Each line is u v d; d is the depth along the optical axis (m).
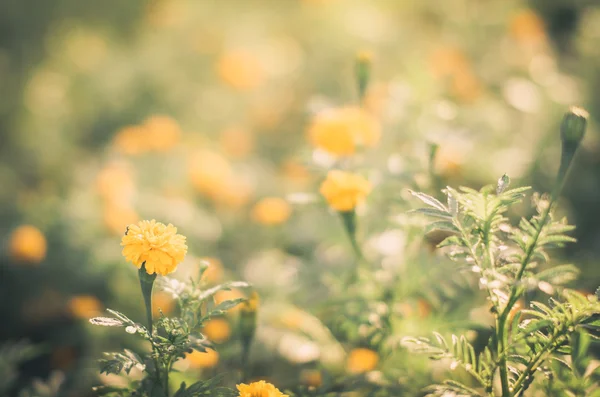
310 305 2.30
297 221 2.97
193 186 3.55
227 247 3.30
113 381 2.02
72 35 5.94
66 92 5.00
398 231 2.26
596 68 4.15
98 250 3.16
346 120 2.14
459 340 1.46
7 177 4.27
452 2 5.07
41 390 2.06
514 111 3.63
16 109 5.00
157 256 1.37
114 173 3.38
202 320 1.44
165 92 4.77
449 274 2.03
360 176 2.00
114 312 1.37
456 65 3.86
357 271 2.12
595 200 3.17
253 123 4.30
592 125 3.51
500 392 1.64
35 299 3.11
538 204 1.47
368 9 4.87
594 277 2.44
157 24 5.79
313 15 4.93
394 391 1.70
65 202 3.64
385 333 1.91
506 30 4.62
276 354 2.17
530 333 1.39
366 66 2.31
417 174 2.16
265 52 4.75
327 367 2.07
